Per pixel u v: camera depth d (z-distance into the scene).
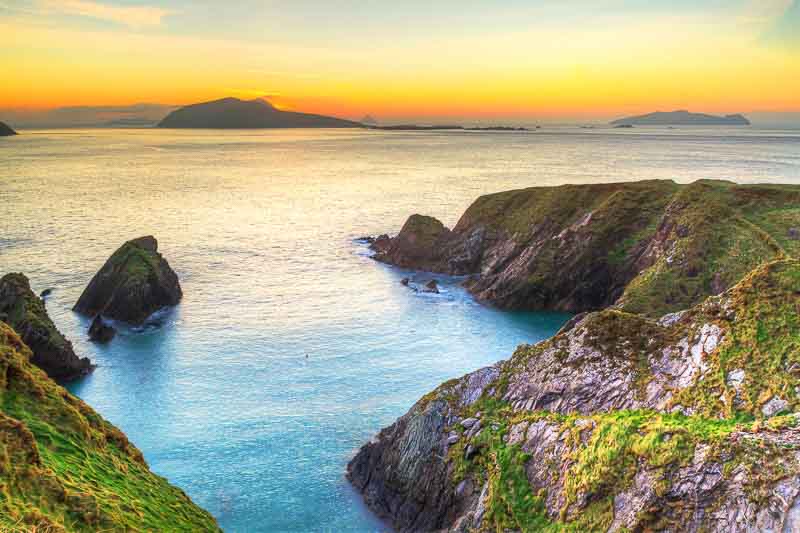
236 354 75.81
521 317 92.94
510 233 115.31
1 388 31.73
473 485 40.78
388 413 61.19
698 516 28.09
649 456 31.61
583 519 32.41
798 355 34.62
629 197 106.56
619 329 44.38
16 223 151.00
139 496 31.03
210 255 126.00
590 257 98.25
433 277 114.81
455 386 49.97
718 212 89.06
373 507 46.88
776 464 27.11
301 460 53.06
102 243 131.00
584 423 37.38
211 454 53.81
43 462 27.83
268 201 199.25
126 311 86.31
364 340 81.25
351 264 121.69
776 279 40.88
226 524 44.97
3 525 22.36
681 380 38.09
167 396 64.38
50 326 70.69
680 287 77.69
